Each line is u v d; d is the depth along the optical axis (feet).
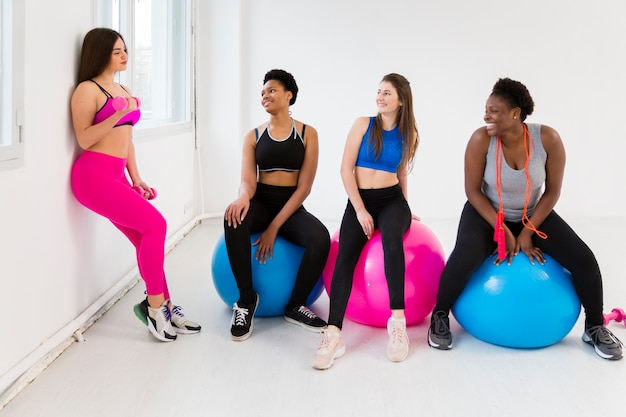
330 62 17.13
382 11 16.93
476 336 8.27
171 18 15.17
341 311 7.80
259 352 7.91
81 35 8.23
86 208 8.62
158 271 8.00
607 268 12.20
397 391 6.84
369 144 8.56
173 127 14.21
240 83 17.15
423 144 17.37
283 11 16.99
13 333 6.61
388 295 8.07
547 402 6.61
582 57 17.04
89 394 6.64
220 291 9.19
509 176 8.04
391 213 8.39
